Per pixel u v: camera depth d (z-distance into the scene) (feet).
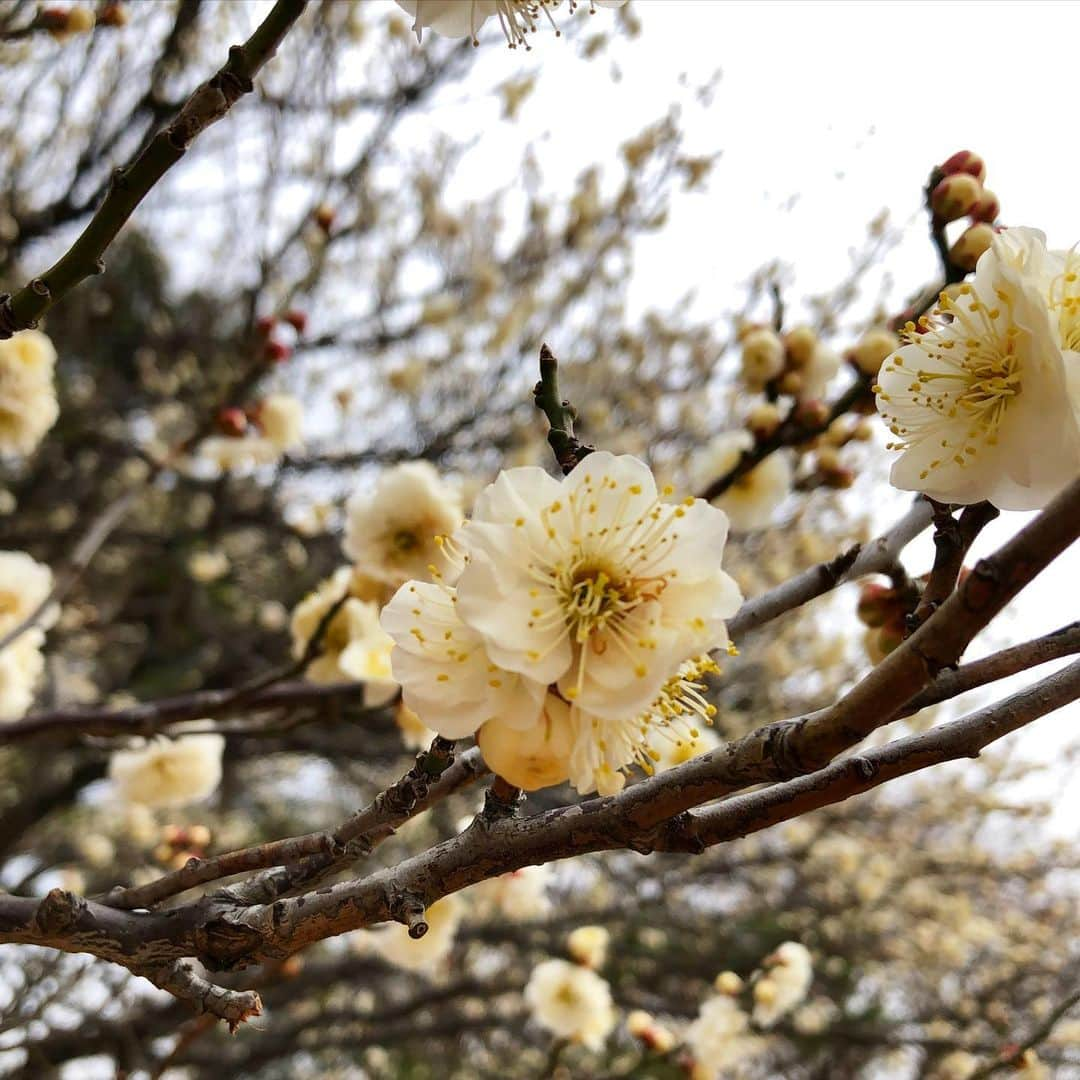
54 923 4.49
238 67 4.49
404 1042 24.91
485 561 3.67
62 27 11.84
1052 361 4.16
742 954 23.65
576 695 3.56
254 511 28.40
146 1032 16.58
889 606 6.91
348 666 9.36
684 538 3.90
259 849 4.63
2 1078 13.93
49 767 25.20
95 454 28.89
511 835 4.19
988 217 6.97
